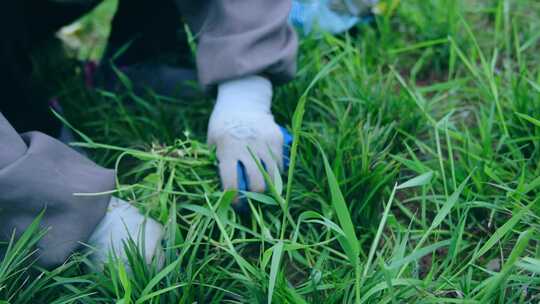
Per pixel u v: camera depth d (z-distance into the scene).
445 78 1.55
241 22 1.18
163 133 1.34
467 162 1.23
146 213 1.10
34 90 1.27
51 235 1.02
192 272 1.06
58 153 1.03
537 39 1.58
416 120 1.31
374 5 1.65
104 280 1.03
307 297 1.05
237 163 1.15
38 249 1.02
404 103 1.34
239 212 1.18
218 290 1.06
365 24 1.61
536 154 1.23
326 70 1.30
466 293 1.01
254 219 1.15
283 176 1.21
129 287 0.96
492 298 1.00
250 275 1.07
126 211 1.10
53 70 1.53
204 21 1.23
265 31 1.18
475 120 1.39
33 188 1.00
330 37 1.46
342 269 1.08
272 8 1.20
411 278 1.01
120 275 0.96
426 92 1.49
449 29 1.57
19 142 1.01
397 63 1.57
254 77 1.21
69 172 1.04
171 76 1.45
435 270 1.09
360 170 1.18
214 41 1.19
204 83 1.22
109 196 1.07
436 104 1.42
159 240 1.08
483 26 1.66
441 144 1.32
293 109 1.36
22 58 1.32
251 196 1.09
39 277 1.02
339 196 0.97
